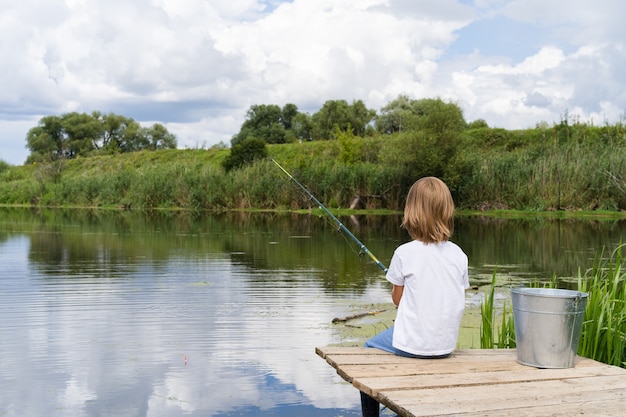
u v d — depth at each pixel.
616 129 28.77
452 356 3.34
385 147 27.19
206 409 4.04
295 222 20.73
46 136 65.38
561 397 2.70
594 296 4.06
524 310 3.17
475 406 2.57
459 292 3.22
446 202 3.20
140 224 19.83
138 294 7.91
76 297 7.72
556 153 25.09
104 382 4.56
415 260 3.19
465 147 25.78
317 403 4.14
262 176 29.38
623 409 2.56
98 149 66.94
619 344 3.94
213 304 7.27
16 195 37.16
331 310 6.94
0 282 8.84
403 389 2.79
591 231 16.48
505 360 3.29
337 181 27.23
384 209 26.50
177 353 5.27
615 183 23.00
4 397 4.27
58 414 3.97
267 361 5.04
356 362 3.15
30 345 5.53
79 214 26.14
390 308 7.05
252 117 62.31
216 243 14.01
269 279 9.11
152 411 4.02
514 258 11.17
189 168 32.94
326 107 55.91
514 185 24.48
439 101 25.47
